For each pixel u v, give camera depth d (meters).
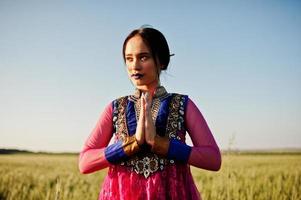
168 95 2.42
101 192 2.36
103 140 2.43
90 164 2.33
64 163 23.86
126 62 2.40
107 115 2.45
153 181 2.23
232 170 7.03
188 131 2.39
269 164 15.86
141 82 2.37
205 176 11.55
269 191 9.10
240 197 7.50
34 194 10.41
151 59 2.35
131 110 2.39
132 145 2.24
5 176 12.39
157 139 2.21
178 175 2.28
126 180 2.27
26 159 25.73
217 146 2.35
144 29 2.38
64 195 9.15
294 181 9.48
